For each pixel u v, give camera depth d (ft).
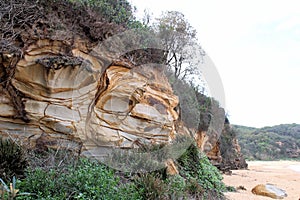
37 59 12.81
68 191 9.40
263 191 24.17
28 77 12.61
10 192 7.59
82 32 15.34
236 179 33.71
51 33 13.73
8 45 12.19
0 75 11.98
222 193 20.21
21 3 13.42
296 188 29.43
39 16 13.75
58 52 13.73
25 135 12.40
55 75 13.21
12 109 12.23
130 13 21.42
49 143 12.82
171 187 13.67
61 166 11.25
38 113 12.80
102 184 10.21
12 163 10.04
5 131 12.01
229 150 46.70
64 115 13.69
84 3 16.19
